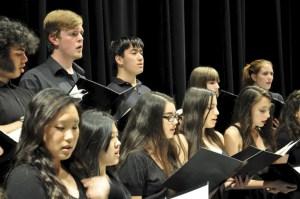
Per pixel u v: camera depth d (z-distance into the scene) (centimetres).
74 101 273
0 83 380
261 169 395
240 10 744
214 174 337
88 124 303
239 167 344
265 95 480
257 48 795
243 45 756
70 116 266
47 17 457
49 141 263
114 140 314
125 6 612
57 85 445
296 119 526
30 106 266
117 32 600
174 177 335
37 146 263
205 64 728
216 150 433
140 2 642
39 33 509
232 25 741
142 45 541
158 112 363
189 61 695
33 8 516
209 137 443
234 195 472
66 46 450
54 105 263
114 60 554
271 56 791
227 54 716
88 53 561
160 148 362
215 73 548
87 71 560
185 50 695
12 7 507
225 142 479
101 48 575
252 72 641
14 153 274
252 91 481
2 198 263
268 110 483
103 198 281
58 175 276
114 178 325
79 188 282
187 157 407
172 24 661
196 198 303
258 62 640
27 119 265
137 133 364
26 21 511
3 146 303
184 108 429
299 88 820
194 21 693
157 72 650
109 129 308
